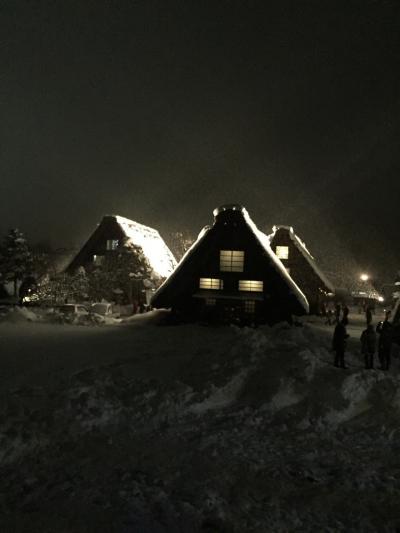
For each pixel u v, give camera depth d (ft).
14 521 17.28
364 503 19.97
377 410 33.45
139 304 118.62
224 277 95.50
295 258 137.80
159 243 161.68
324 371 38.93
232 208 95.76
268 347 45.11
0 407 28.96
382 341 46.80
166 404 31.71
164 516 17.93
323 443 27.53
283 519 18.30
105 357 49.32
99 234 142.82
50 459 23.12
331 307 163.32
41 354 51.21
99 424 28.25
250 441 27.17
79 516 17.71
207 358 43.73
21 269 148.15
